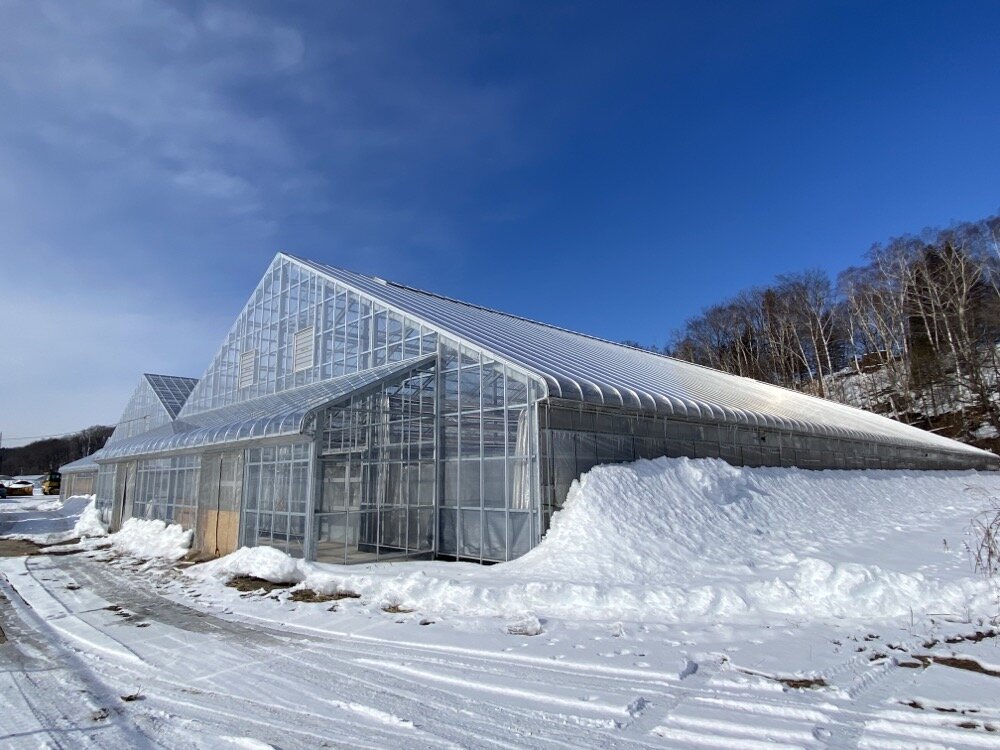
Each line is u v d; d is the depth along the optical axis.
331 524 15.12
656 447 17.45
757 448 21.80
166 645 8.52
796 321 63.12
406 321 18.91
